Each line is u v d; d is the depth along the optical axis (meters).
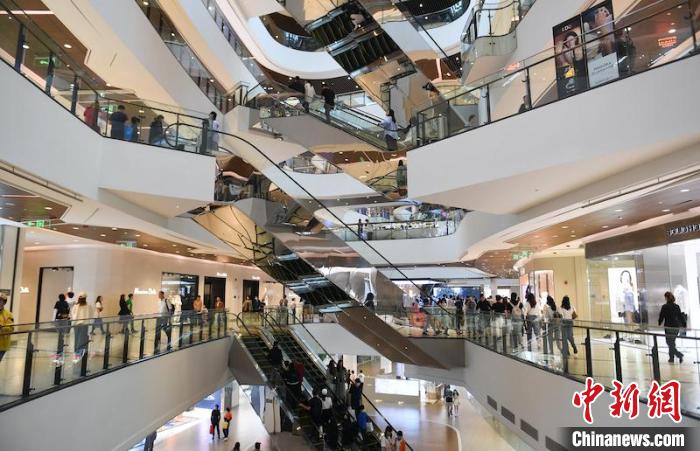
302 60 23.81
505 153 7.47
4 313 7.16
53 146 7.49
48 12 9.37
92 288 15.50
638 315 13.90
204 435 17.84
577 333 6.09
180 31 14.06
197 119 10.54
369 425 13.08
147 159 9.53
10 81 6.50
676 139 5.78
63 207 9.15
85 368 6.69
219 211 12.28
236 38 17.81
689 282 11.59
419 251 18.72
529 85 7.32
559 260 18.72
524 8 11.72
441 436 18.77
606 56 6.45
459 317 12.88
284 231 12.62
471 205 9.31
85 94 8.46
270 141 14.38
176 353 9.84
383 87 14.12
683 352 4.64
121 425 7.47
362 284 12.59
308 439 11.66
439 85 13.31
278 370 13.38
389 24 13.38
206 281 22.88
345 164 14.41
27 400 5.38
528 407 7.43
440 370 14.16
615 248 13.45
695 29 5.69
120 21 9.97
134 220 10.73
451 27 18.58
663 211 9.81
